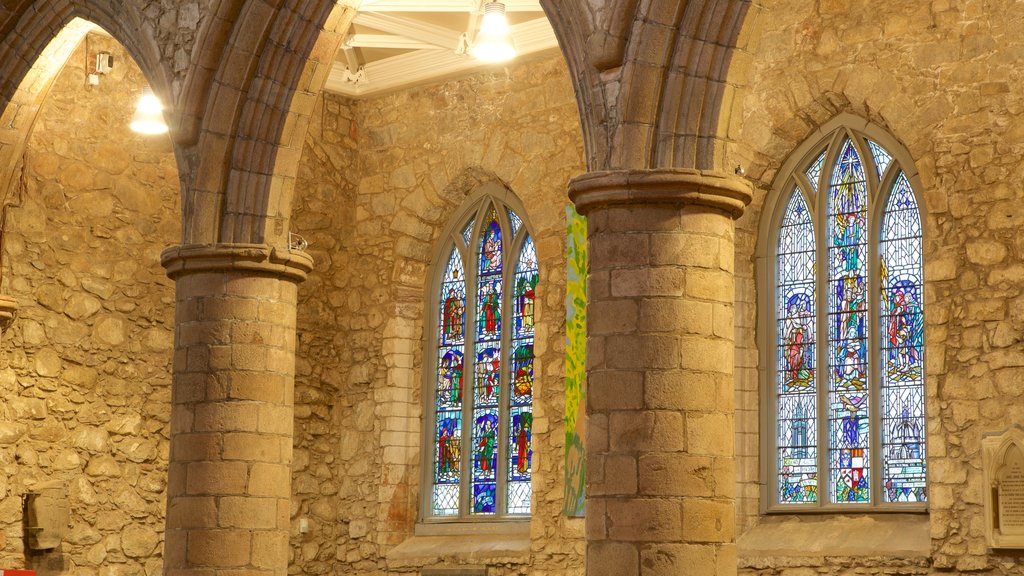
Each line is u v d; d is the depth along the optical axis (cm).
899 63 1247
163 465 1467
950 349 1188
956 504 1165
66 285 1419
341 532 1583
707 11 842
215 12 1084
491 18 1284
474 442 1551
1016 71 1186
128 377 1453
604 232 841
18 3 1253
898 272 1286
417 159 1592
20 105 1298
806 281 1342
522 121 1501
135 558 1434
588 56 860
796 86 1309
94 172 1453
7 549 1341
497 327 1555
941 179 1213
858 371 1298
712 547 805
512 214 1562
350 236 1630
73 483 1399
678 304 821
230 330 1071
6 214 1380
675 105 842
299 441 1571
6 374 1364
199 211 1085
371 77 1616
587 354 845
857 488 1282
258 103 1091
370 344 1600
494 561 1445
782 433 1337
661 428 809
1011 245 1169
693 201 829
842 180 1330
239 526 1048
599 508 817
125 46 1171
